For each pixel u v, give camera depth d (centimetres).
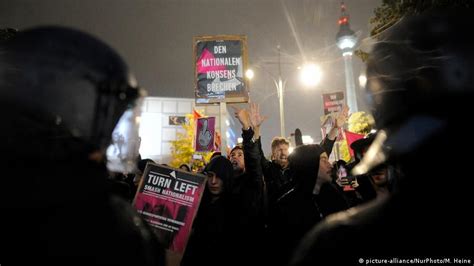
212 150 842
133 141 108
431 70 84
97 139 95
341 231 86
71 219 89
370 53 100
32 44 93
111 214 97
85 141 92
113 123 102
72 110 90
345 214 94
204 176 334
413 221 79
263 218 341
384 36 98
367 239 81
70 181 89
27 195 85
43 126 87
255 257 323
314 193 313
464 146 78
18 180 85
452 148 78
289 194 321
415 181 82
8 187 85
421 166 81
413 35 89
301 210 305
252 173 341
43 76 89
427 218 78
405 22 96
